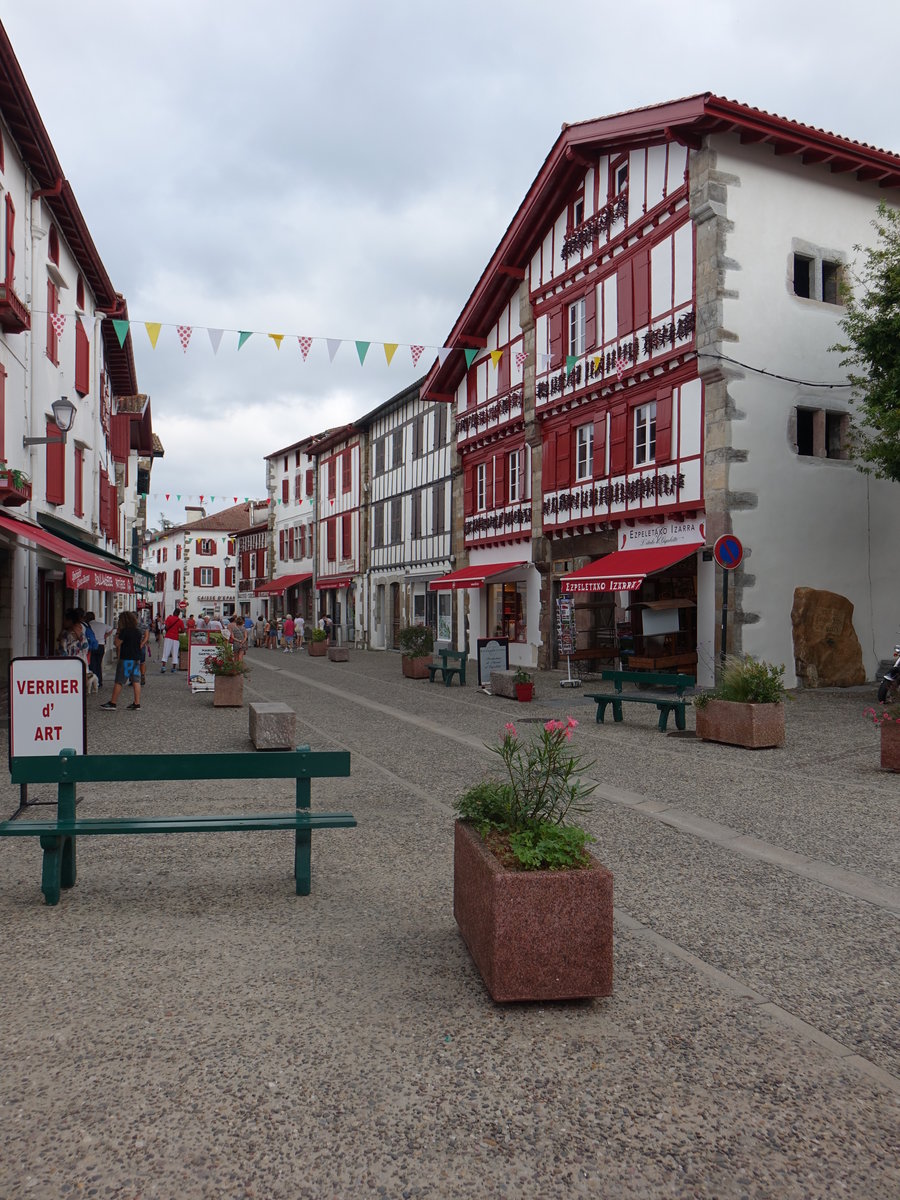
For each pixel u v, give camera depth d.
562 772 4.06
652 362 17.92
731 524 16.05
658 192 17.83
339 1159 2.57
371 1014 3.47
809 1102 2.89
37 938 4.24
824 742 10.48
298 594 49.34
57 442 14.93
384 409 35.75
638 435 19.02
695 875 5.40
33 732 6.30
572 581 18.16
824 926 4.55
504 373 24.98
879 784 8.06
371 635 38.16
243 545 61.94
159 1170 2.51
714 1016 3.50
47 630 19.34
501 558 25.48
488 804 4.13
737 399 16.19
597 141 18.92
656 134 17.59
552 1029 3.37
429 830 6.46
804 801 7.41
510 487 25.17
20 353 14.96
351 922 4.51
